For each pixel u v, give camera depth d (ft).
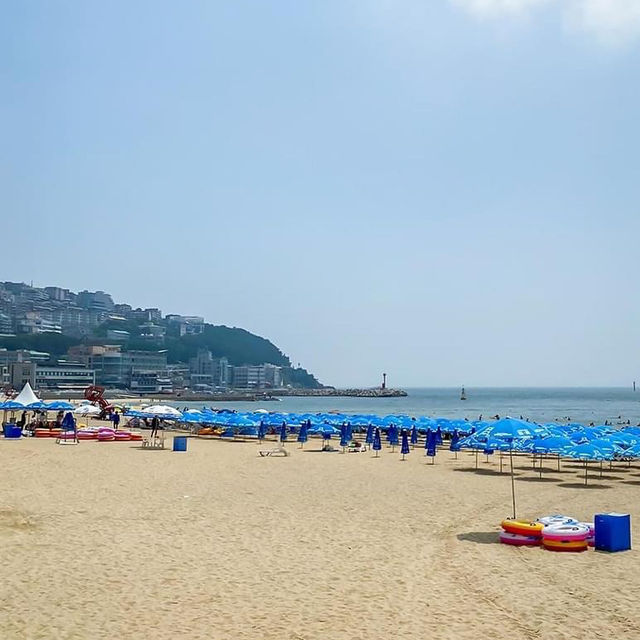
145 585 35.86
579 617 31.68
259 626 29.78
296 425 147.74
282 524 54.13
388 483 82.48
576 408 492.95
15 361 602.44
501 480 88.69
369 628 29.73
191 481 80.07
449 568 40.65
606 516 46.34
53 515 55.11
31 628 28.78
